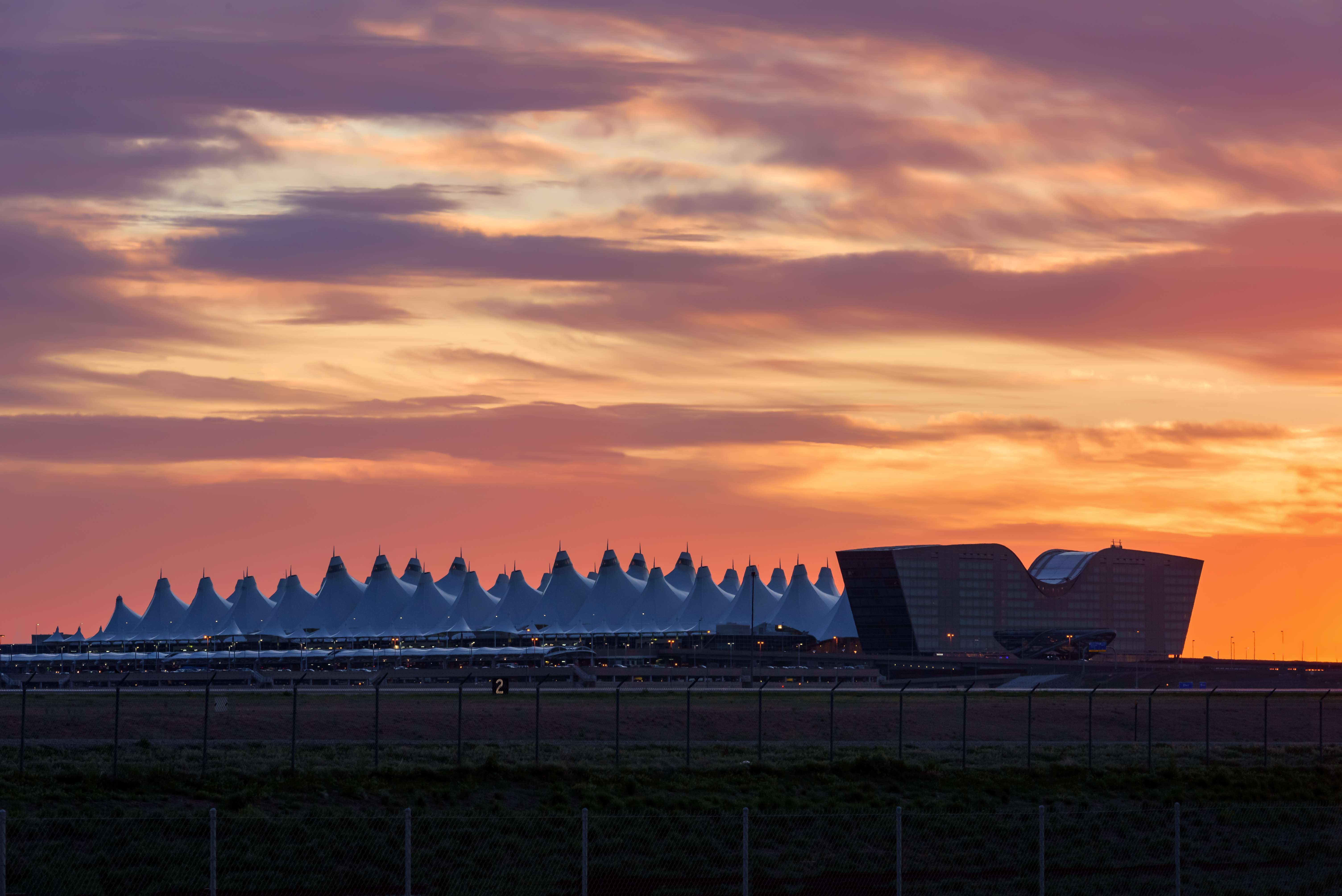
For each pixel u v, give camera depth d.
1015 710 155.38
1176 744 130.25
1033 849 73.12
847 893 64.56
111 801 73.56
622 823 72.31
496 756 97.00
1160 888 66.75
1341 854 75.31
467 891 62.03
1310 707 171.38
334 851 65.44
